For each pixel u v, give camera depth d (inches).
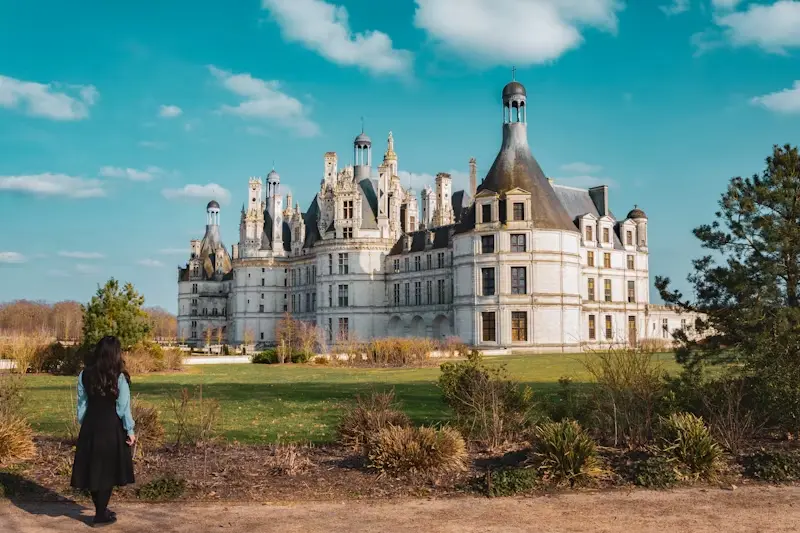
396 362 2628.0
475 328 3523.6
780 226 841.5
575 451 666.8
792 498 613.6
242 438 880.9
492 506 587.8
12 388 903.7
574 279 3555.6
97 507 530.3
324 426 986.1
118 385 531.8
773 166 884.6
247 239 5728.3
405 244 4525.1
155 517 553.6
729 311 859.4
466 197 5187.0
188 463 714.8
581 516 560.4
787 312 805.9
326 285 4726.9
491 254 3501.5
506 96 3661.4
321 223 5216.5
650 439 775.7
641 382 807.1
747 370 837.2
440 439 699.4
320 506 584.7
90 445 526.6
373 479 663.8
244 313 5659.5
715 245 900.6
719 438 750.5
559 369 1993.1
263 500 601.6
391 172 5098.4
